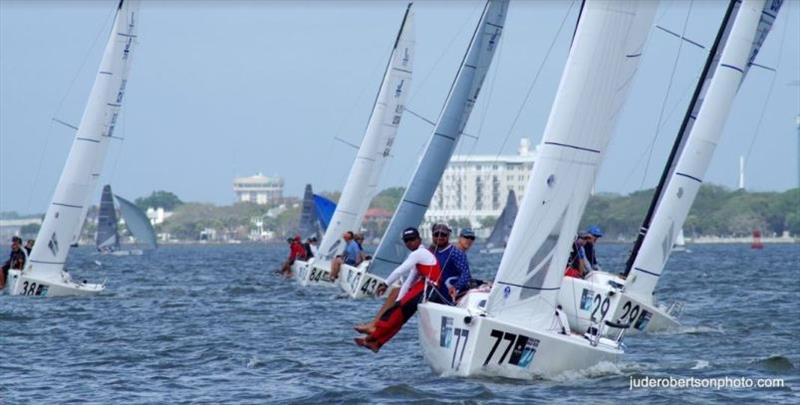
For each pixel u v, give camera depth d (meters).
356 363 70.38
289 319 103.25
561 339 58.97
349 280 131.75
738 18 90.75
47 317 104.19
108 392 59.72
